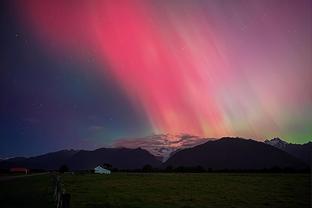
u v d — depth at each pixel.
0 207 30.02
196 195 47.88
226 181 79.31
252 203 39.62
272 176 101.88
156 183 73.00
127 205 36.41
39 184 61.19
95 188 58.59
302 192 51.78
